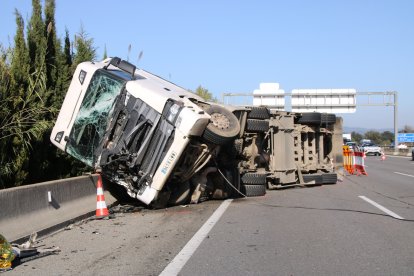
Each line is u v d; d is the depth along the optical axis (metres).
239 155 15.28
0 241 7.02
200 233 9.54
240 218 11.32
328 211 12.44
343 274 6.76
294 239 9.02
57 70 14.21
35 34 13.36
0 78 12.08
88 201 11.70
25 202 9.01
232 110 13.92
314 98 50.16
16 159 12.21
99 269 7.01
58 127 12.39
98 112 12.03
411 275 6.71
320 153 20.48
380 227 10.21
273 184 17.59
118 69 12.87
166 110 11.52
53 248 8.17
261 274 6.76
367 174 26.00
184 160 12.12
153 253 7.93
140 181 11.72
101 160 11.75
